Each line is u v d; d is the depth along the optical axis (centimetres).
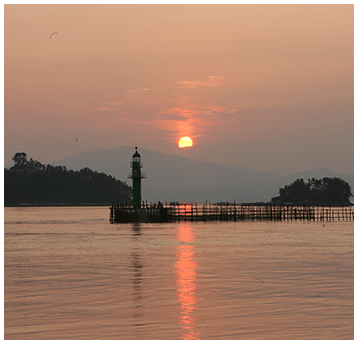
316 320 3120
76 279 4609
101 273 4947
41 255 6525
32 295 3903
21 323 3091
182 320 3134
